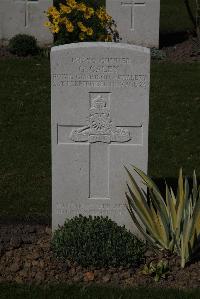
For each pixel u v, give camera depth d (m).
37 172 4.00
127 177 3.18
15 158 4.17
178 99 5.02
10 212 3.57
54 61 3.06
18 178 3.92
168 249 3.09
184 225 2.96
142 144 3.14
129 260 2.99
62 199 3.21
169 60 5.96
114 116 3.12
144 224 3.06
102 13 5.55
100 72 3.07
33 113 4.78
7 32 6.25
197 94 5.11
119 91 3.09
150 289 2.86
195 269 3.01
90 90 3.09
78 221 3.12
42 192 3.78
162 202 3.02
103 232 3.03
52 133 3.14
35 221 3.49
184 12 8.30
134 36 6.25
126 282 2.94
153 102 4.97
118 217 3.23
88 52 3.04
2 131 4.52
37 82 5.29
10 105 4.88
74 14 5.51
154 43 6.27
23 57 5.93
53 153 3.16
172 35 6.87
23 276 2.98
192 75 5.50
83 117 3.12
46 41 6.26
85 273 2.98
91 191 3.21
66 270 3.00
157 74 5.48
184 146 4.36
